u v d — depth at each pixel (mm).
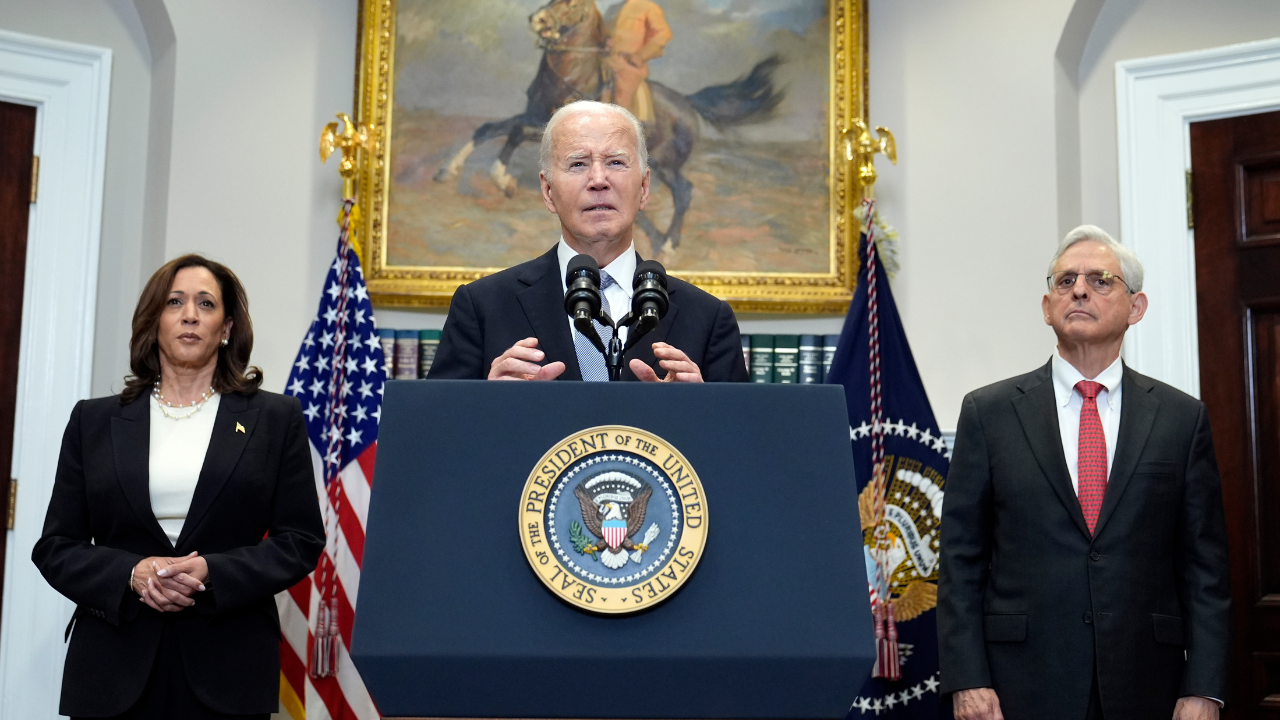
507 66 3998
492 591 1143
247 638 2406
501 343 1948
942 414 3783
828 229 3959
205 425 2592
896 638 3365
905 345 3668
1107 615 2355
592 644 1122
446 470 1195
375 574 1146
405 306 3857
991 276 3809
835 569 1167
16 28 3684
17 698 3354
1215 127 3604
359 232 3871
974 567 2574
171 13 3768
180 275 2660
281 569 2434
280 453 2605
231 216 3773
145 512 2422
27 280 3562
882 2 4082
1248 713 3316
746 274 3904
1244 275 3496
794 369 3762
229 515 2482
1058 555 2436
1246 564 3381
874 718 3385
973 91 3914
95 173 3674
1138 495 2432
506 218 3932
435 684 1123
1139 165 3686
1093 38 3908
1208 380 3518
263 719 2410
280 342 3764
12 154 3592
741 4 4055
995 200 3840
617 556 1149
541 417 1218
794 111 4008
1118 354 2641
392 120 3941
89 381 3578
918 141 3963
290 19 3945
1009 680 2418
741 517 1184
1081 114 3916
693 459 1204
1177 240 3607
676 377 1565
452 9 4008
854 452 3566
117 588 2297
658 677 1126
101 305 3691
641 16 4035
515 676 1120
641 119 3982
